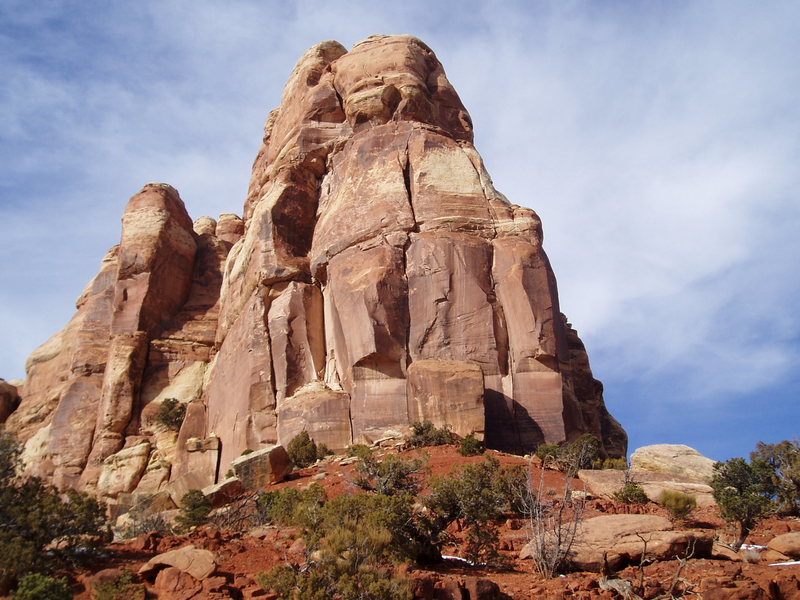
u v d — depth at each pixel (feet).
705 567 50.85
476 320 121.39
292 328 134.21
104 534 56.03
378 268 124.88
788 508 70.79
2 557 48.52
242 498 74.13
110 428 155.22
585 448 97.96
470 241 128.26
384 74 157.48
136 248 177.17
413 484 67.62
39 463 158.20
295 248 146.10
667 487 80.23
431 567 54.29
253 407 129.39
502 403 116.78
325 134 157.48
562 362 124.26
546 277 126.21
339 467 100.68
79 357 170.30
